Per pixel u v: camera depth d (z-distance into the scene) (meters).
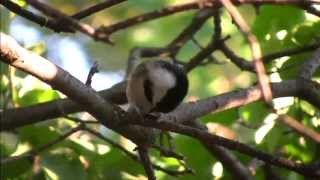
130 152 8.69
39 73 6.04
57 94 9.58
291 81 8.24
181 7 9.11
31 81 9.58
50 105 8.38
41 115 8.36
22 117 8.38
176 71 6.57
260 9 9.41
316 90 8.27
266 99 5.26
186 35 10.37
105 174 8.79
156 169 8.37
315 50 8.81
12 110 8.45
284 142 9.80
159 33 15.37
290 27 9.39
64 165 8.49
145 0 15.14
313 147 9.67
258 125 9.33
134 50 9.95
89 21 16.08
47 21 7.95
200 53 9.55
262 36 9.41
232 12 5.46
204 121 9.60
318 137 5.29
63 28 8.38
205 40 14.24
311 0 8.01
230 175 9.76
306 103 9.27
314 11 8.05
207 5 9.00
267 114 9.22
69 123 9.44
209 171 9.71
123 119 6.50
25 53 5.94
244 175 9.45
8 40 5.83
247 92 7.68
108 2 8.48
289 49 8.84
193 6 9.05
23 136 8.84
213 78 14.67
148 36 15.55
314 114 9.30
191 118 7.37
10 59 5.88
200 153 9.70
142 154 7.13
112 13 16.09
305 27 9.27
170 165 9.54
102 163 8.77
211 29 14.33
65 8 16.42
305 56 8.98
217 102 7.56
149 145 6.92
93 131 8.38
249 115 9.41
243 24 5.41
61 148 8.63
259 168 9.90
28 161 8.49
